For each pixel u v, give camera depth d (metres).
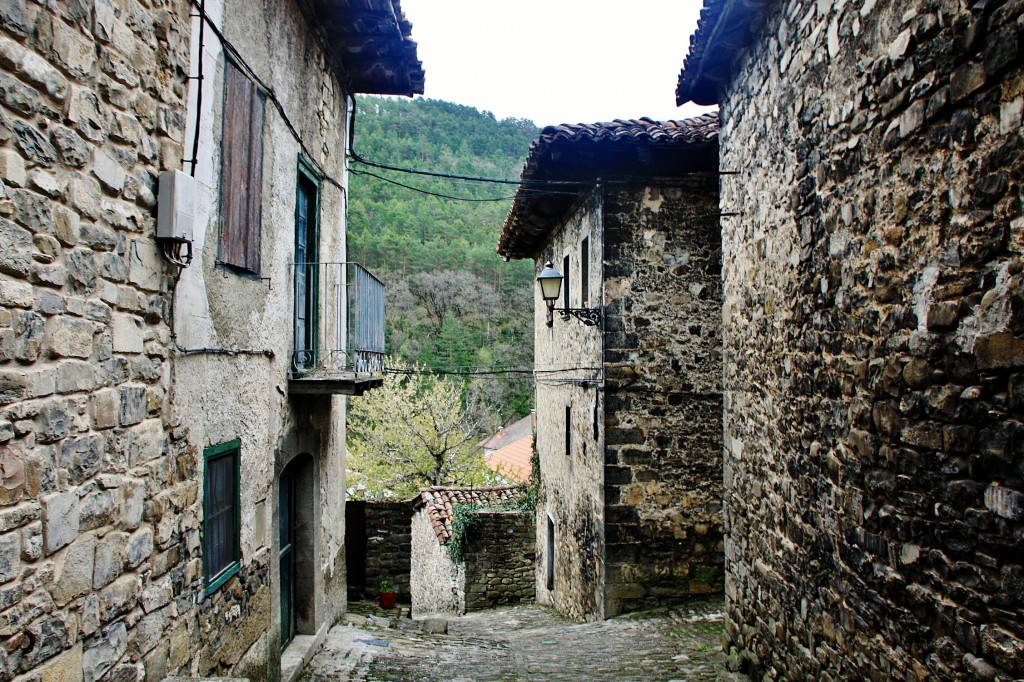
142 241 3.22
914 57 3.19
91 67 2.81
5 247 2.31
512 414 31.30
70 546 2.66
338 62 7.20
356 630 7.78
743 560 5.70
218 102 4.16
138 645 3.16
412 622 10.30
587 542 9.27
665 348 8.45
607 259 8.40
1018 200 2.56
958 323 2.90
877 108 3.53
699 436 8.45
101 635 2.87
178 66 3.57
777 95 4.88
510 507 13.32
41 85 2.50
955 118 2.91
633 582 8.39
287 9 5.61
